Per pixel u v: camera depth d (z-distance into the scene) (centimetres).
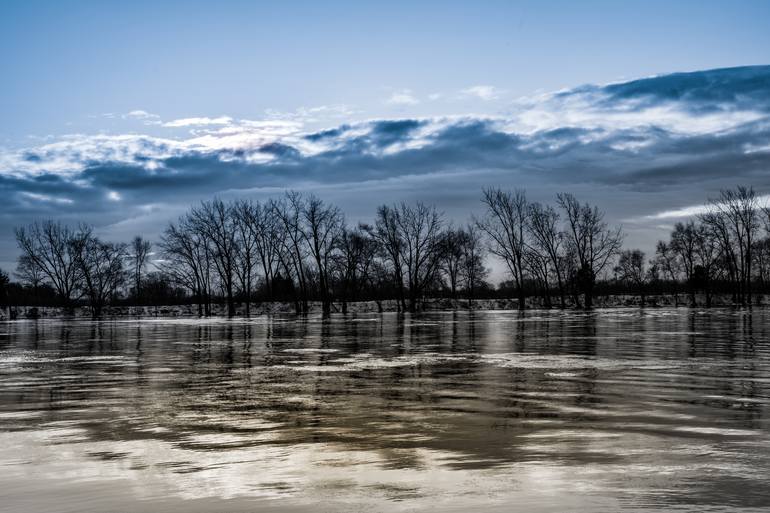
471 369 2152
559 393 1608
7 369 2359
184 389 1783
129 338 4272
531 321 5862
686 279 11394
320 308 11438
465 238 11631
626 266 11888
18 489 885
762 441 1084
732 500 792
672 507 770
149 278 12331
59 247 11381
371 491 851
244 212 10381
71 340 4141
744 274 10138
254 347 3291
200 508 801
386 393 1656
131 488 884
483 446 1073
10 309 10169
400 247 10288
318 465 977
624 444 1070
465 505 790
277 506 802
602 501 793
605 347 2916
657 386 1702
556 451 1031
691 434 1138
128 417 1373
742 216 10056
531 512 762
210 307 10975
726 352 2617
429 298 11850
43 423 1320
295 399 1580
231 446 1103
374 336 4056
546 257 10175
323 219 9800
